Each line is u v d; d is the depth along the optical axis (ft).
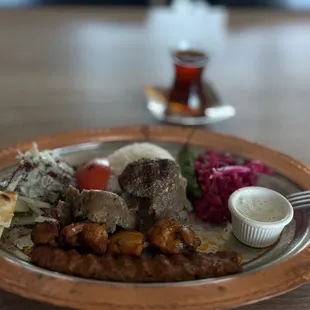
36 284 1.63
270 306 1.72
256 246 1.95
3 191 1.99
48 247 1.80
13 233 1.95
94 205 1.89
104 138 2.48
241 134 2.73
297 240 1.94
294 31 4.12
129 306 1.57
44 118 2.76
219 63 3.51
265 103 3.06
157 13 4.28
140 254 1.80
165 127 2.57
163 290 1.63
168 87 3.08
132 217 1.93
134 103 2.97
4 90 3.02
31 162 2.17
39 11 4.15
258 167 2.29
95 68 3.35
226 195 2.17
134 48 3.66
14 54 3.46
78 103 2.93
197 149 2.46
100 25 3.98
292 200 2.07
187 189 2.22
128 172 2.04
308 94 3.21
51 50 3.55
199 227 2.10
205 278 1.74
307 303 1.73
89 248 1.82
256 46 3.82
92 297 1.60
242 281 1.68
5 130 2.63
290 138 2.72
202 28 4.06
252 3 5.04
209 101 2.95
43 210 2.08
